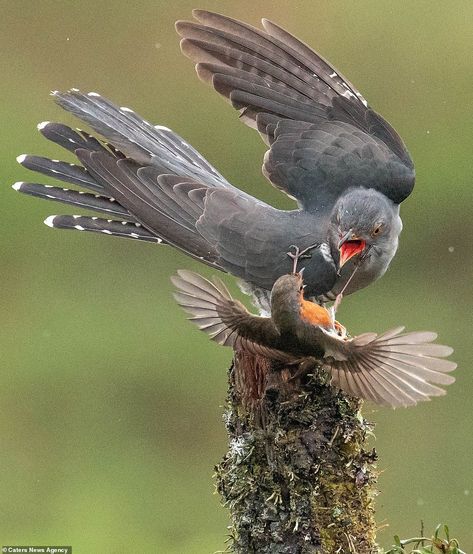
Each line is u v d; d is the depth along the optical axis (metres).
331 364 6.63
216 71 9.79
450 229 17.05
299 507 7.55
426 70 18.34
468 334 16.02
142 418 15.29
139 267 16.61
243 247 9.28
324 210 9.66
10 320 16.25
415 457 14.27
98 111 9.85
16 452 15.04
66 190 9.48
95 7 18.77
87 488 14.57
